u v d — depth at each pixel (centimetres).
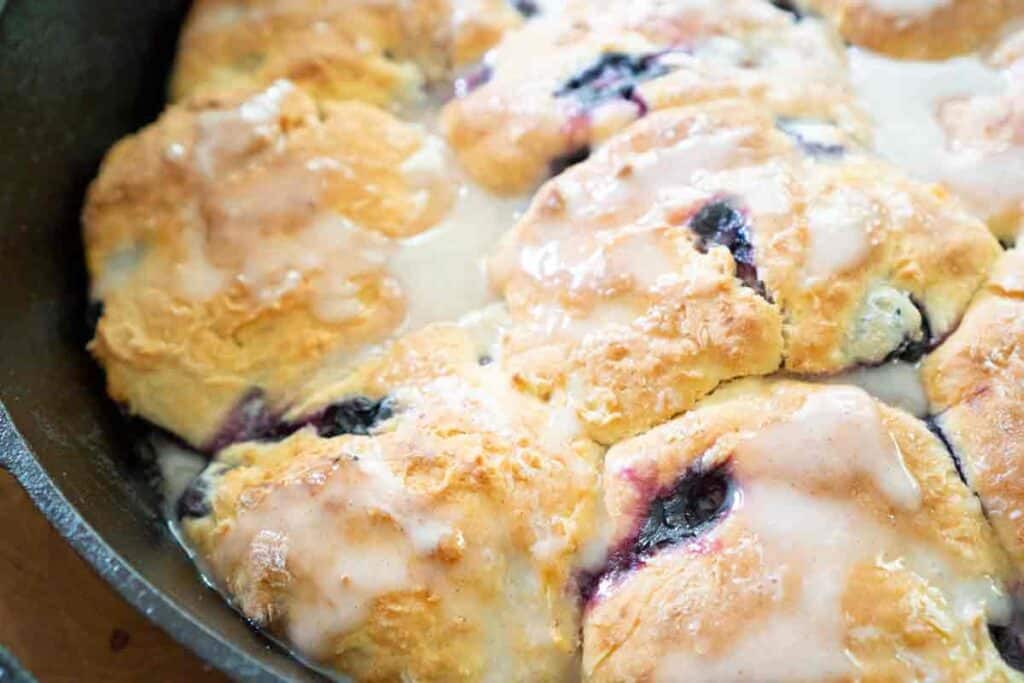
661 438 28
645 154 30
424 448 28
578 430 28
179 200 32
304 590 27
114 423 31
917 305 29
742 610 26
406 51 34
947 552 26
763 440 27
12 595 31
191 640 25
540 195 31
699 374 28
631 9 33
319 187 31
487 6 34
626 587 27
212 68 34
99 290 32
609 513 28
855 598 26
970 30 32
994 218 30
